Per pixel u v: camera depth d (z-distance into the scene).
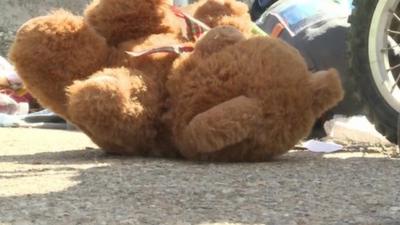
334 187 6.09
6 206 5.38
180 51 7.74
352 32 8.42
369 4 8.35
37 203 5.47
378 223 4.91
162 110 7.61
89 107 7.27
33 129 11.37
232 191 5.89
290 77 7.35
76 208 5.31
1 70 12.94
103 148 7.90
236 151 7.36
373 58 8.36
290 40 10.05
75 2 19.83
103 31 8.03
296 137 7.47
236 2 8.61
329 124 9.41
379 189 6.01
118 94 7.30
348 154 8.30
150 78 7.59
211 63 7.42
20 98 12.84
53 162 7.55
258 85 7.30
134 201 5.53
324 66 9.80
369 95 8.39
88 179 6.40
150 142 7.69
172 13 8.27
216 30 7.62
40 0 20.30
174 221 4.94
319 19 10.12
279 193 5.82
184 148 7.47
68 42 7.72
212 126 7.18
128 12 8.01
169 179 6.40
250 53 7.41
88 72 7.77
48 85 7.77
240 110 7.18
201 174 6.67
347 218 5.03
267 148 7.39
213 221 4.94
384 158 7.90
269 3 12.23
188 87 7.44
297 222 4.92
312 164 7.38
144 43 7.88
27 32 7.75
